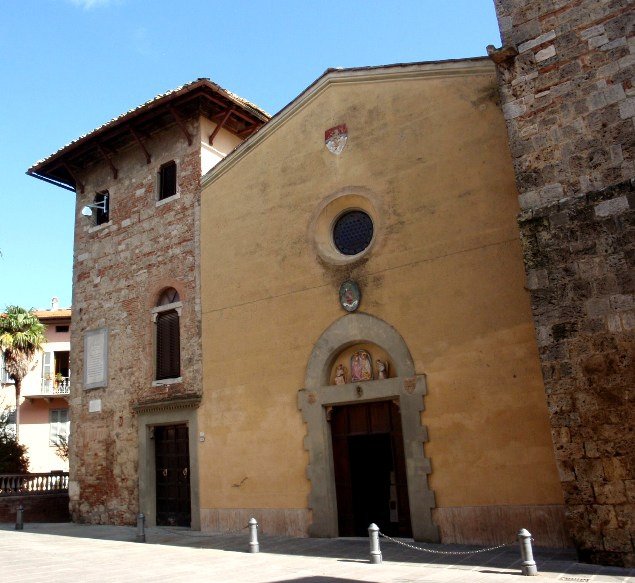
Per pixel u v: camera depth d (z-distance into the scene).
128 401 19.34
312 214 15.73
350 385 14.21
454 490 12.34
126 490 18.81
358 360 14.36
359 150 15.19
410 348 13.41
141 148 21.02
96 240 21.81
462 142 13.57
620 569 8.91
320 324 15.01
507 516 11.63
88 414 20.50
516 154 11.11
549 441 11.41
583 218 10.20
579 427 9.69
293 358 15.36
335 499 14.21
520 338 12.07
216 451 16.56
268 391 15.70
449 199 13.50
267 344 15.99
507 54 11.45
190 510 17.33
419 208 13.90
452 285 13.10
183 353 18.05
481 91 13.52
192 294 18.22
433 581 8.93
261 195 17.05
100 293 21.16
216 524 16.11
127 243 20.70
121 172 21.66
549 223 10.51
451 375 12.77
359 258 14.59
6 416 34.97
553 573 8.97
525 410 11.77
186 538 15.31
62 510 22.22
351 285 14.45
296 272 15.77
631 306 9.52
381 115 14.95
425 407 12.98
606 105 10.33
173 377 18.47
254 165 17.41
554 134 10.77
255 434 15.76
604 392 9.55
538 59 11.16
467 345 12.68
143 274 19.88
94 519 19.47
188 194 19.19
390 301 13.91
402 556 11.27
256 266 16.70
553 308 10.24
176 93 18.70
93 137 21.16
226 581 9.68
